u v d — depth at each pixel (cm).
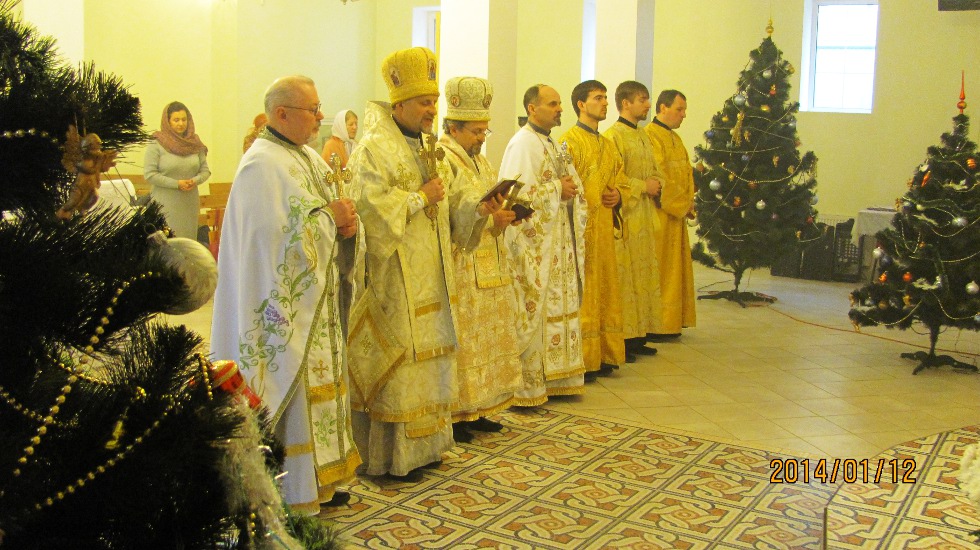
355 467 369
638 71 874
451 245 432
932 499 388
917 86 1068
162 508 134
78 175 128
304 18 1268
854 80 1120
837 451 464
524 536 349
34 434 121
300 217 332
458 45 638
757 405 548
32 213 125
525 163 511
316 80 1307
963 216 616
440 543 340
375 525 356
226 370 146
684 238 715
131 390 130
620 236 629
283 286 333
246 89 1177
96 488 125
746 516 372
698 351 692
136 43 1072
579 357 543
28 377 123
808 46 1128
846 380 614
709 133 909
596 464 435
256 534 153
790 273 1068
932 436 489
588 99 578
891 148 1087
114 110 134
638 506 382
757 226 882
